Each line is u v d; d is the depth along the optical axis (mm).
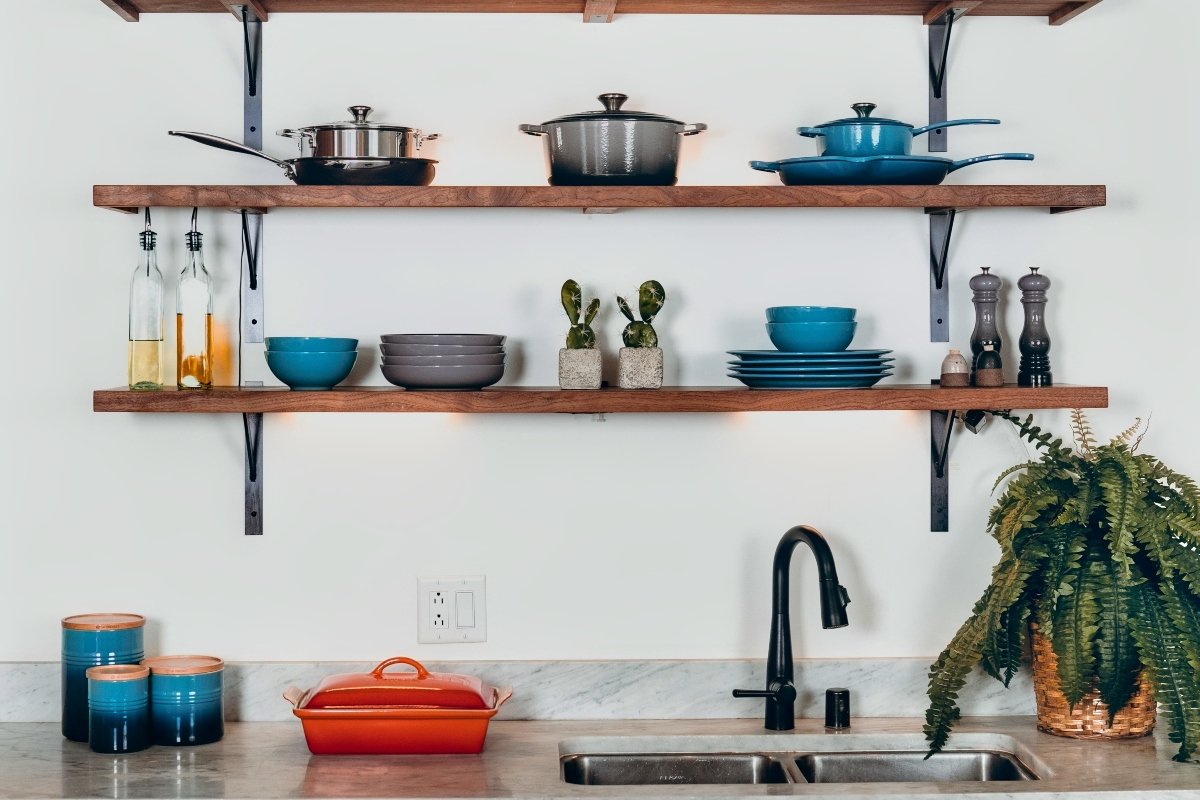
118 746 1981
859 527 2283
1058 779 1844
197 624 2234
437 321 2258
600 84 2266
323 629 2242
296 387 2061
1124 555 1900
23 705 2197
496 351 2068
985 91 2291
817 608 2279
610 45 2268
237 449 2238
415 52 2250
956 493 2293
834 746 2107
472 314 2260
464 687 2002
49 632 2227
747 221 2273
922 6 2236
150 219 2232
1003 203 2064
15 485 2221
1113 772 1877
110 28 2225
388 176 2027
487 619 2254
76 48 2223
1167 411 2303
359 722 1956
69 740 2074
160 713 2035
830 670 2254
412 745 1979
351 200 2018
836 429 2277
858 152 2061
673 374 2273
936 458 2279
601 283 2268
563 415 2256
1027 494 2039
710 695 2242
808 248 2281
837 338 2062
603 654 2262
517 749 2023
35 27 2219
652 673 2236
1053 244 2299
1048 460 2090
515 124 2260
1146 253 2299
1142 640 1891
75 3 2221
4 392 2221
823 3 2215
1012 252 2299
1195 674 1864
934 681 2000
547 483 2258
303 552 2242
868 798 1776
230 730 2148
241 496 2236
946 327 2289
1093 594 1937
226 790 1791
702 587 2271
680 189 2029
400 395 2016
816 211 2275
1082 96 2293
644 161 2027
